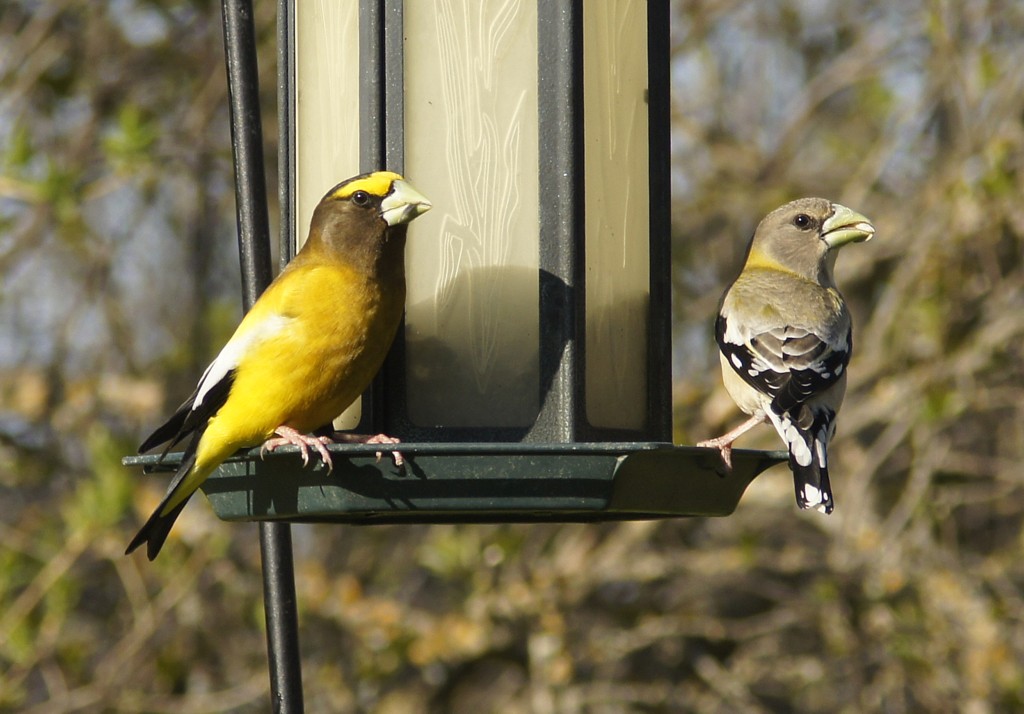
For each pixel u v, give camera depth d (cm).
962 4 1473
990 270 1380
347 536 1498
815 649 1486
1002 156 1361
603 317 784
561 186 764
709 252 1575
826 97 1641
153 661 1405
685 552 1427
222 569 1391
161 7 1538
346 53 805
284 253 847
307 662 1427
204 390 738
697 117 1677
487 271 773
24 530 1382
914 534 1376
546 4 769
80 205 1427
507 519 826
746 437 1392
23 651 1287
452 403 774
